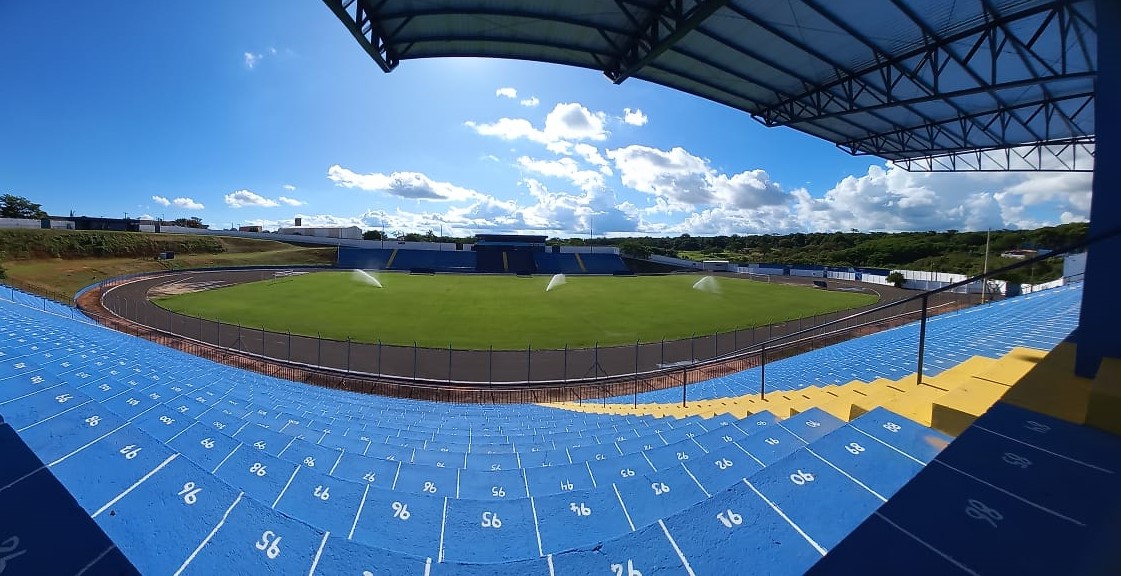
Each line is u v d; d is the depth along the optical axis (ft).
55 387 22.18
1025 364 21.50
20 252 158.61
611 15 33.68
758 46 37.81
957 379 23.47
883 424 14.65
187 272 189.57
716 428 24.48
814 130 62.28
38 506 10.85
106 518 10.66
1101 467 9.96
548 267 260.21
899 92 46.39
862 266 255.70
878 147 67.00
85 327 59.67
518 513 13.61
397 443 28.58
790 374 46.88
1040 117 55.11
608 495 14.44
